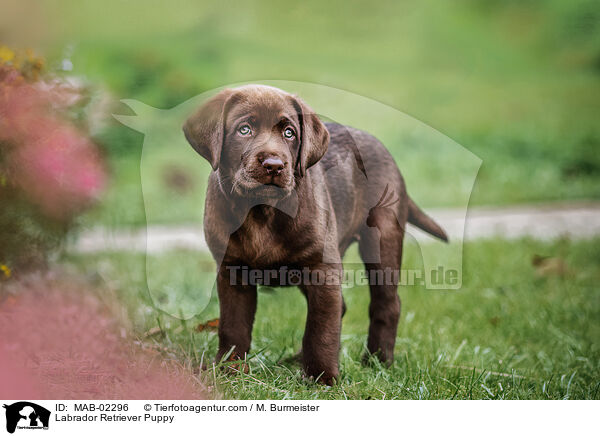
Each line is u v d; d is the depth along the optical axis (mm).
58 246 7496
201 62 20266
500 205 13477
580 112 18859
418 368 5738
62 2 21672
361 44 24594
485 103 19656
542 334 7125
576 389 5691
